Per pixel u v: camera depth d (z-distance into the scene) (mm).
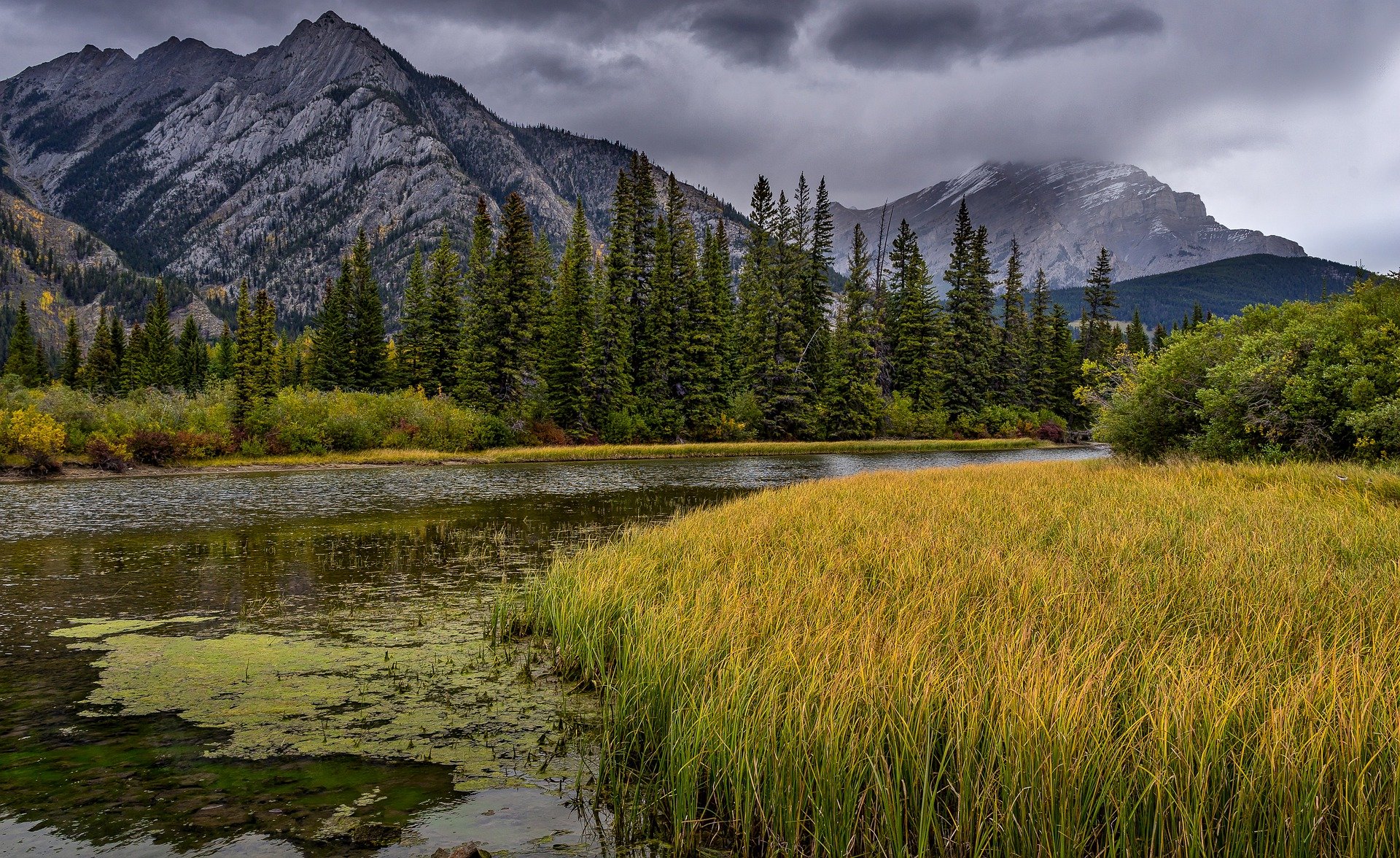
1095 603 6598
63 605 9867
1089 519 11547
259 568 12422
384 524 17859
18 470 29688
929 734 4121
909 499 15367
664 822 4422
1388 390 17234
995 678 4633
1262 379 19594
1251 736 3818
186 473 33125
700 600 7309
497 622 8578
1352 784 3459
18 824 4227
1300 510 11570
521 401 51688
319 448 40156
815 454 52250
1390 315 18422
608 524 17938
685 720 4746
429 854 3967
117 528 16969
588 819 4445
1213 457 20891
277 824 4285
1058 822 3584
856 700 4555
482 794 4750
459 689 6758
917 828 3949
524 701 6465
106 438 33031
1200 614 6355
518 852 4023
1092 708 4129
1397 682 4266
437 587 11000
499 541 15242
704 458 47094
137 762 5121
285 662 7500
